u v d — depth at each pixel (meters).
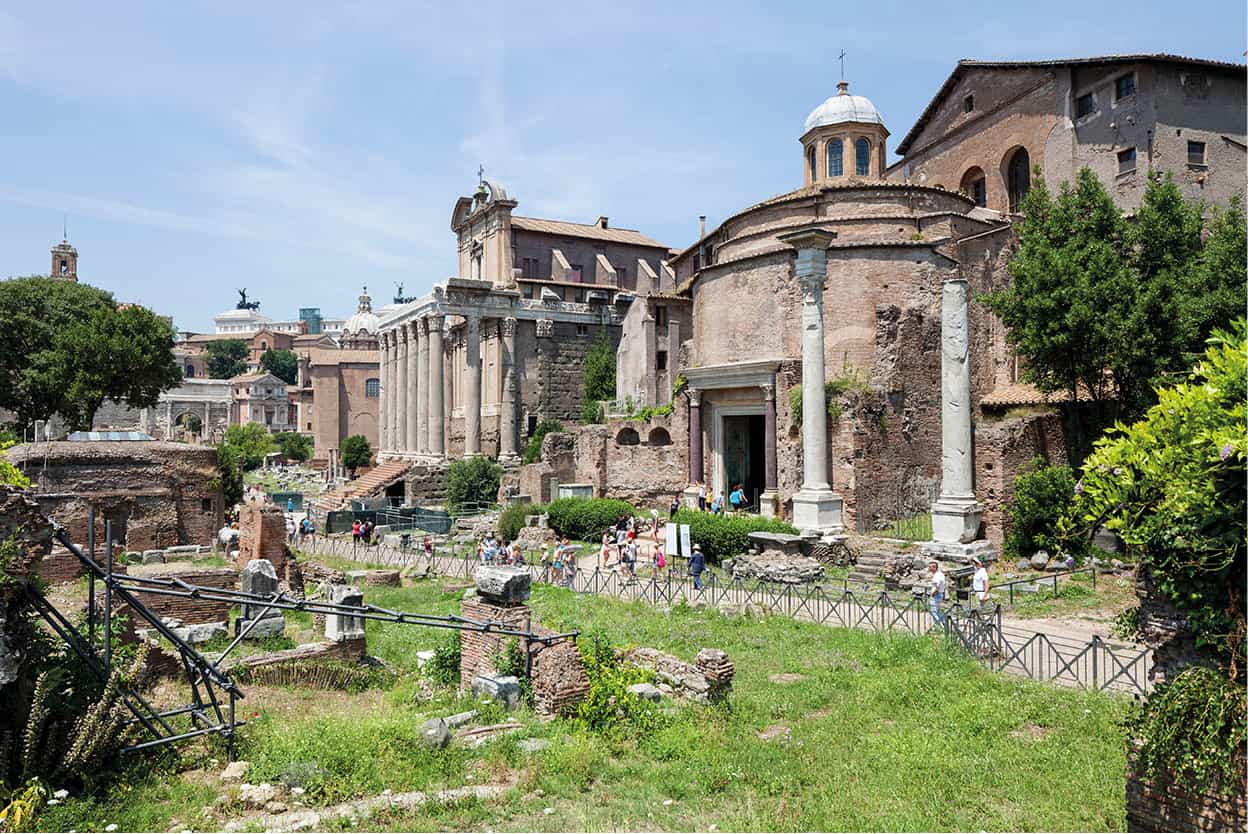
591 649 15.90
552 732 13.20
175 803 10.43
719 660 15.85
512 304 64.81
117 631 15.75
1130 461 9.16
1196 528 8.40
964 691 16.05
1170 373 26.08
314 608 12.09
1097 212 31.27
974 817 10.59
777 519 35.75
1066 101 41.94
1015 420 30.72
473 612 15.70
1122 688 15.80
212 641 18.81
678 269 63.62
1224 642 8.31
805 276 33.00
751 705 15.47
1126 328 27.53
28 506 10.76
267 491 67.56
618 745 12.96
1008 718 14.23
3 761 10.05
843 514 34.66
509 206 67.19
